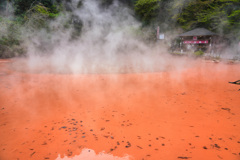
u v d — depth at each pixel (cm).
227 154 165
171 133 207
